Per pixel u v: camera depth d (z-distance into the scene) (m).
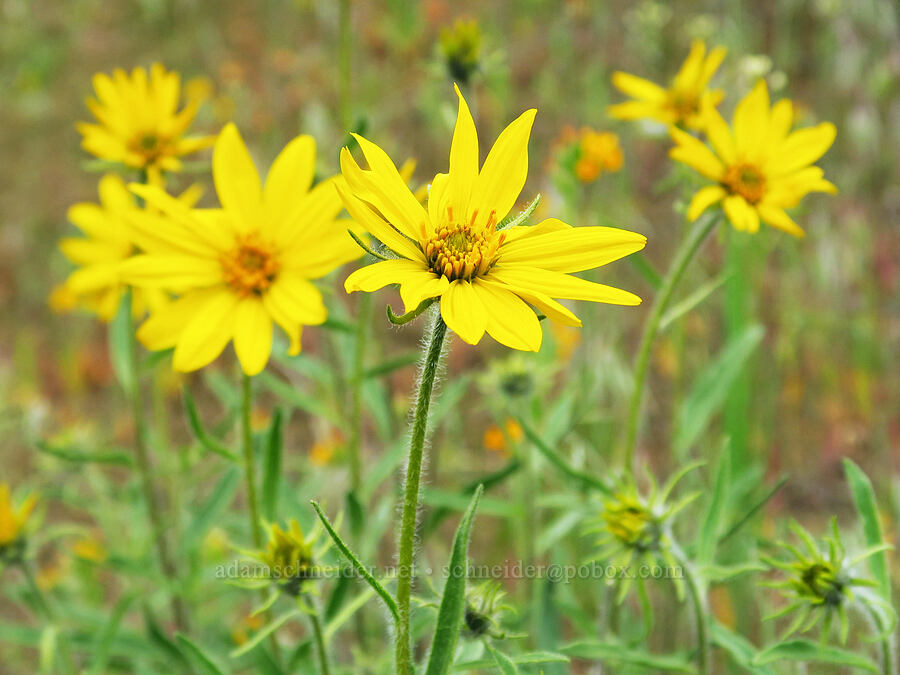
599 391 4.13
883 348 5.23
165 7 9.79
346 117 3.37
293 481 5.06
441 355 1.81
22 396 5.75
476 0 9.09
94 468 4.38
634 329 5.77
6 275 7.28
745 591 3.80
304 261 2.54
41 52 9.64
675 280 2.95
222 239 2.55
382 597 1.62
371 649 3.59
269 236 2.57
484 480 3.25
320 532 2.19
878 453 4.87
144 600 3.56
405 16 8.47
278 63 8.45
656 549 2.38
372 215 1.75
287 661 2.97
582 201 4.17
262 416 5.30
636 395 2.98
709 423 4.70
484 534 4.73
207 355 2.45
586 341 4.03
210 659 2.36
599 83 7.02
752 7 7.32
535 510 3.58
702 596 2.50
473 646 2.14
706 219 2.91
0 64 9.65
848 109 6.55
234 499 4.57
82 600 4.30
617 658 2.57
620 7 7.90
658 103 3.50
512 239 1.85
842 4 6.01
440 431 4.57
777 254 5.93
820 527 4.67
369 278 1.66
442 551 4.26
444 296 1.66
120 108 3.04
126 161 3.01
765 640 3.66
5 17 9.98
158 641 3.39
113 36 9.94
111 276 3.34
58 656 3.49
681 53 7.50
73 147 8.72
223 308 2.51
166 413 5.89
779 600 3.95
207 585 3.80
